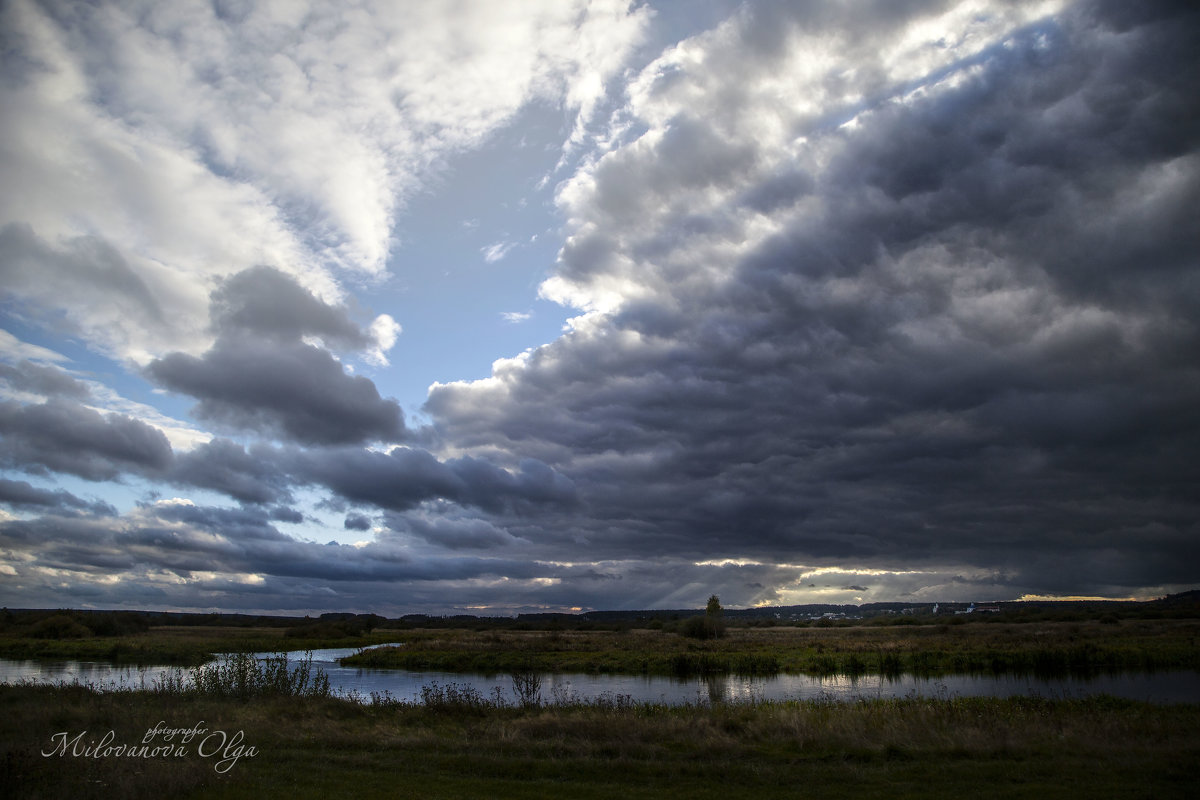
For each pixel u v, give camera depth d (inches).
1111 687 1192.2
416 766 494.3
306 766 496.7
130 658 2144.4
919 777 435.2
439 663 1993.1
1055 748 494.9
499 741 571.5
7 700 792.9
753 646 2352.4
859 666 1647.4
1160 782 402.3
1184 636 2258.9
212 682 922.1
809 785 428.1
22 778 425.7
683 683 1405.0
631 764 486.0
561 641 2706.7
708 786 433.4
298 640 3267.7
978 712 691.4
